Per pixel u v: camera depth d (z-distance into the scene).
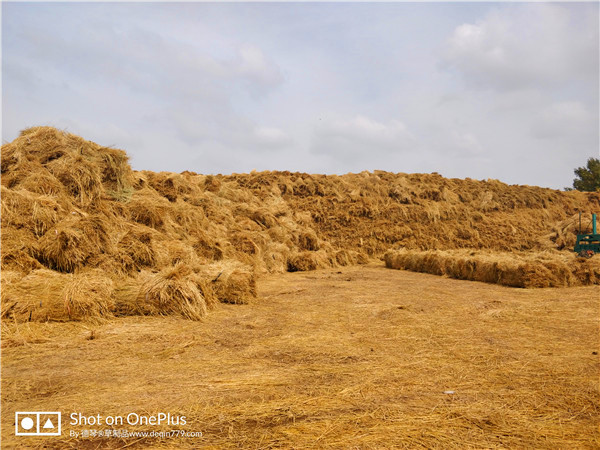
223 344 5.21
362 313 7.09
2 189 7.34
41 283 5.91
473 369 4.27
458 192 26.98
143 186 12.58
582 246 14.82
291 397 3.55
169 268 7.29
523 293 9.51
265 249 14.62
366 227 22.23
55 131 10.30
